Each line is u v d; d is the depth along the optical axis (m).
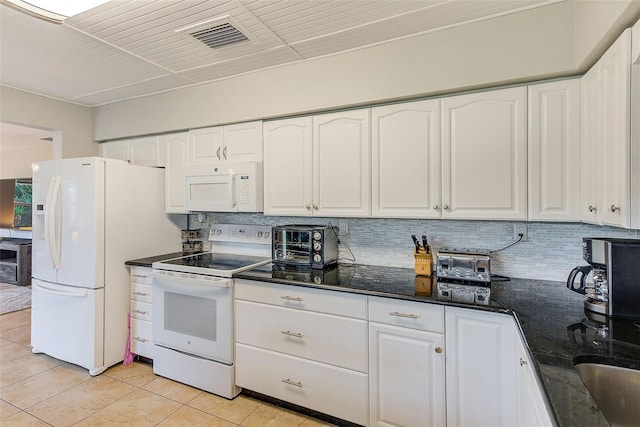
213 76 2.63
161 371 2.56
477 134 1.92
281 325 2.11
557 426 0.75
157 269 2.57
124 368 2.71
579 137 1.72
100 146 3.43
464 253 2.04
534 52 1.74
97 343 2.58
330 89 2.27
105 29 1.94
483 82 1.85
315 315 2.00
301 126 2.43
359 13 1.79
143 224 2.92
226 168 2.63
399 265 2.46
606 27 1.32
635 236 1.83
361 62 2.17
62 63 2.39
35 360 2.83
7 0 1.58
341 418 1.94
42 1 1.65
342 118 2.29
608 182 1.41
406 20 1.86
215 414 2.12
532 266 2.09
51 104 3.07
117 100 3.19
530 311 1.51
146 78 2.66
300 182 2.44
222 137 2.74
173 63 2.39
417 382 1.74
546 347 1.15
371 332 1.85
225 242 3.14
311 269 2.41
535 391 1.15
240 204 2.59
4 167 6.33
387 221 2.49
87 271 2.58
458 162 1.97
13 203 5.90
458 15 1.81
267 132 2.56
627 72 1.23
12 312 4.09
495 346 1.57
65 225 2.68
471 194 1.95
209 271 2.35
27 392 2.35
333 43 2.11
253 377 2.21
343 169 2.29
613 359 1.08
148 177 2.96
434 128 2.03
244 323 2.24
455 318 1.65
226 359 2.27
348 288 1.90
